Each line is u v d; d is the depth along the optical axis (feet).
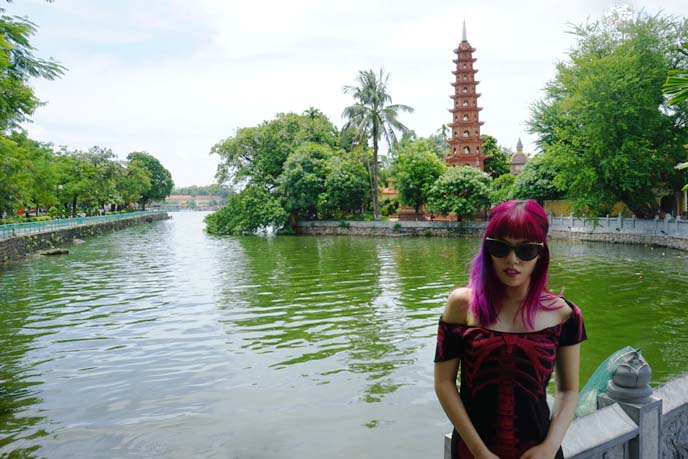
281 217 158.81
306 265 80.07
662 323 38.91
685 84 19.99
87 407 25.81
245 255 98.22
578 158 101.45
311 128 184.44
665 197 122.62
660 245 92.58
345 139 160.86
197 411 25.11
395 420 23.77
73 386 28.66
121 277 70.13
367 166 164.45
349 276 67.00
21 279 68.80
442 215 150.10
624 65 94.94
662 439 9.06
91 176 201.77
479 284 6.57
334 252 100.58
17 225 102.89
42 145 174.29
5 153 68.18
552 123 123.03
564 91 117.70
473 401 6.49
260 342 36.58
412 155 156.15
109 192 224.94
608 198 104.47
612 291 51.67
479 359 6.34
